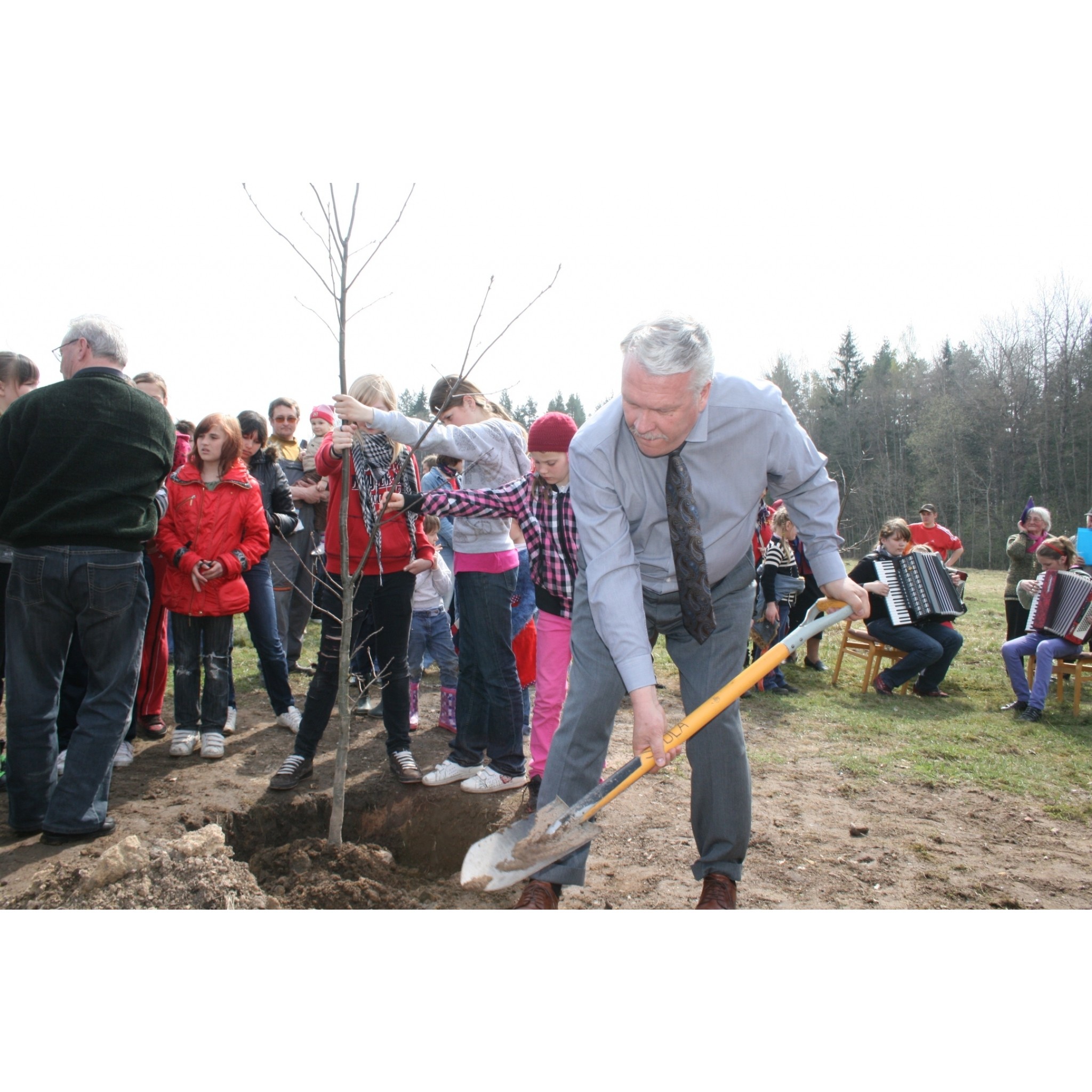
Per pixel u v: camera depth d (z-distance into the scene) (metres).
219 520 4.32
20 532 3.10
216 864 2.58
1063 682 7.23
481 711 4.04
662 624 2.62
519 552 5.00
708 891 2.58
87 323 3.30
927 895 3.04
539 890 2.57
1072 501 40.22
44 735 3.23
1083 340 40.66
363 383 3.84
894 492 43.44
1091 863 3.47
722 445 2.32
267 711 5.30
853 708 6.48
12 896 2.68
